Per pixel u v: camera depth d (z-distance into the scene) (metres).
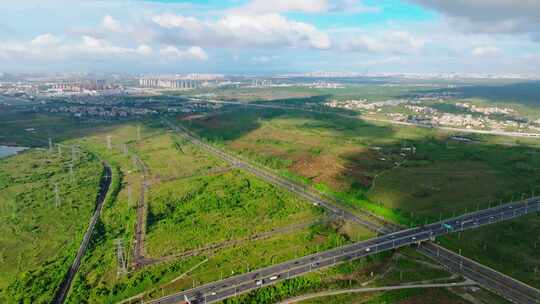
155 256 198.38
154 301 162.50
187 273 183.38
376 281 176.38
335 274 181.12
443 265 188.88
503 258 194.62
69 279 181.88
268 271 183.50
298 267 186.50
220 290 169.00
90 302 162.62
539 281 175.12
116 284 173.75
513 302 161.00
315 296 166.38
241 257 196.62
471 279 177.25
